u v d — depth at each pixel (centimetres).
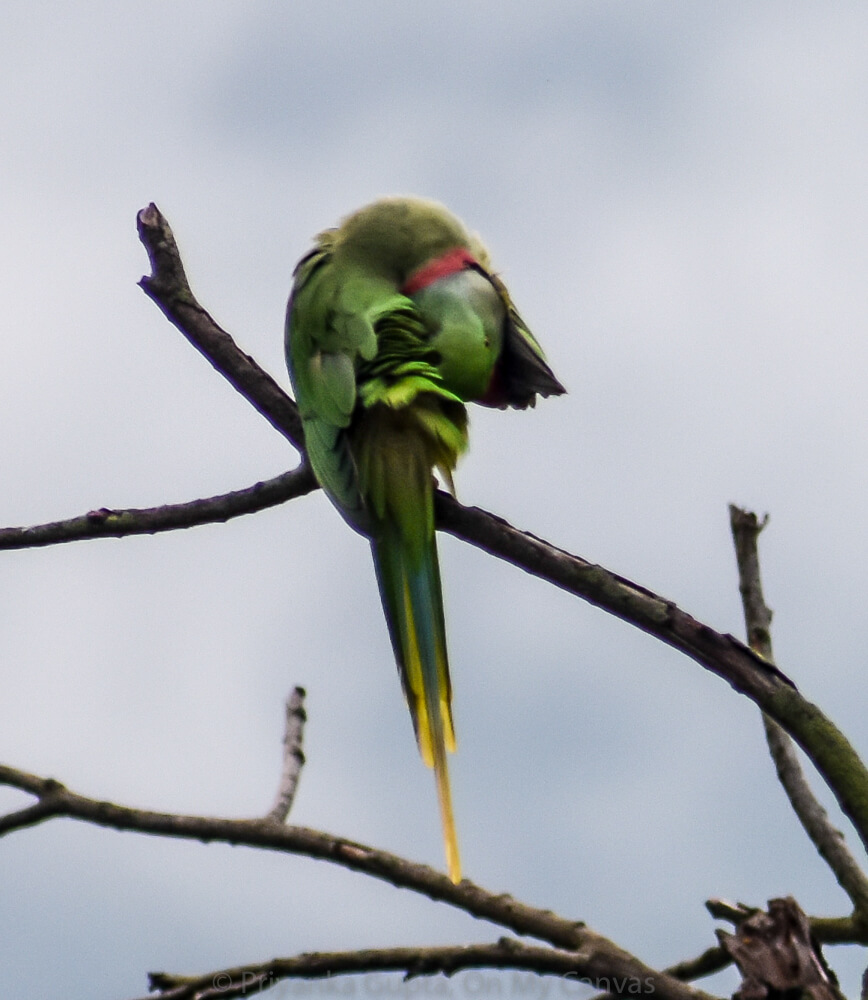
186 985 720
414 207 1200
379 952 705
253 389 1098
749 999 642
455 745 934
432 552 968
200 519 1000
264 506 1013
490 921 755
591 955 705
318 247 1195
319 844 788
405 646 957
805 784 790
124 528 988
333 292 1123
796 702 743
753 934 658
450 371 1120
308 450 1027
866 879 756
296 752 887
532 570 823
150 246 1098
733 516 873
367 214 1195
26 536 982
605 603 790
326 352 1074
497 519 852
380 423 996
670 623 768
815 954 662
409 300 1121
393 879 775
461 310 1135
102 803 799
